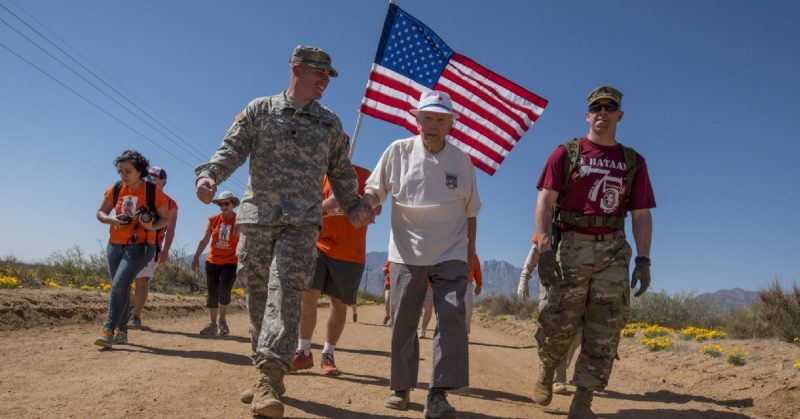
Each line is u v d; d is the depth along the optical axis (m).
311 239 3.97
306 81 4.11
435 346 4.18
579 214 4.47
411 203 4.44
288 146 3.99
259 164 3.99
